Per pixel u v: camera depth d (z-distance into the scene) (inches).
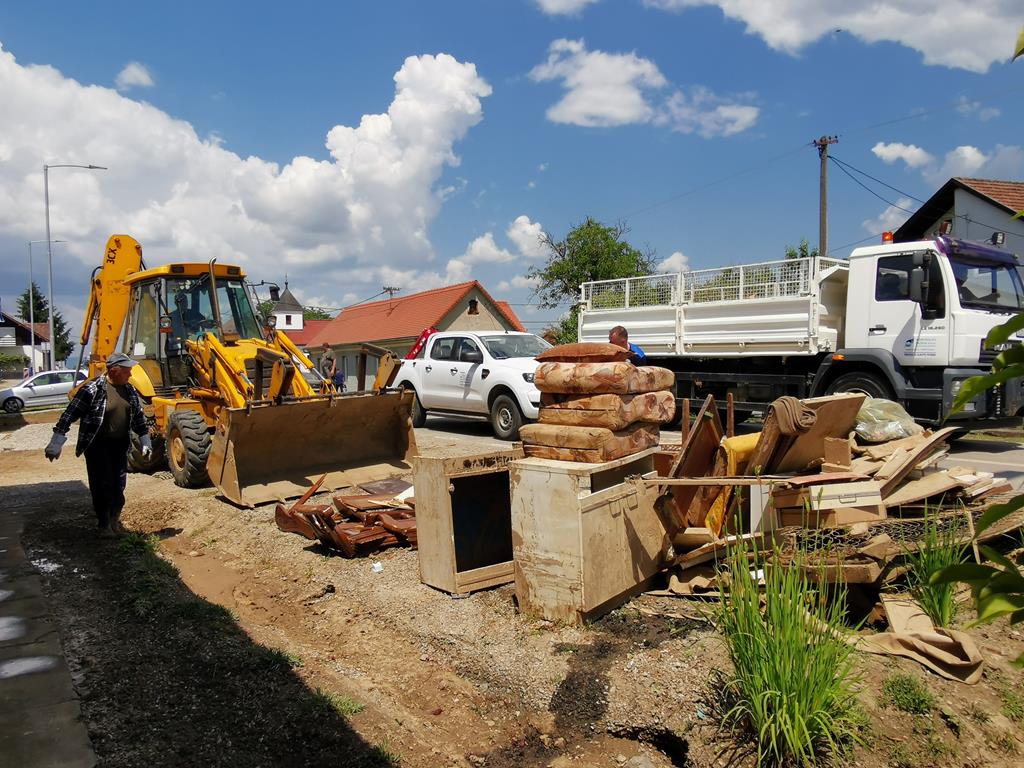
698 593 172.2
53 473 444.5
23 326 2324.1
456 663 162.6
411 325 1336.1
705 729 125.7
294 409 307.1
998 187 828.0
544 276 1166.3
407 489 273.0
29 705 139.3
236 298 390.9
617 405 167.6
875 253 395.9
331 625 190.4
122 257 446.3
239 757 125.4
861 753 117.7
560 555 163.2
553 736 135.3
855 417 205.6
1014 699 131.1
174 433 344.5
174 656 163.6
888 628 151.3
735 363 466.9
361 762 126.1
